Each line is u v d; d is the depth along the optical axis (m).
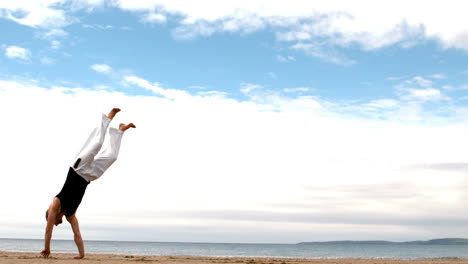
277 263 14.93
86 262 10.27
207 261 14.02
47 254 11.05
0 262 9.44
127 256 17.03
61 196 10.88
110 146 11.09
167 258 15.84
